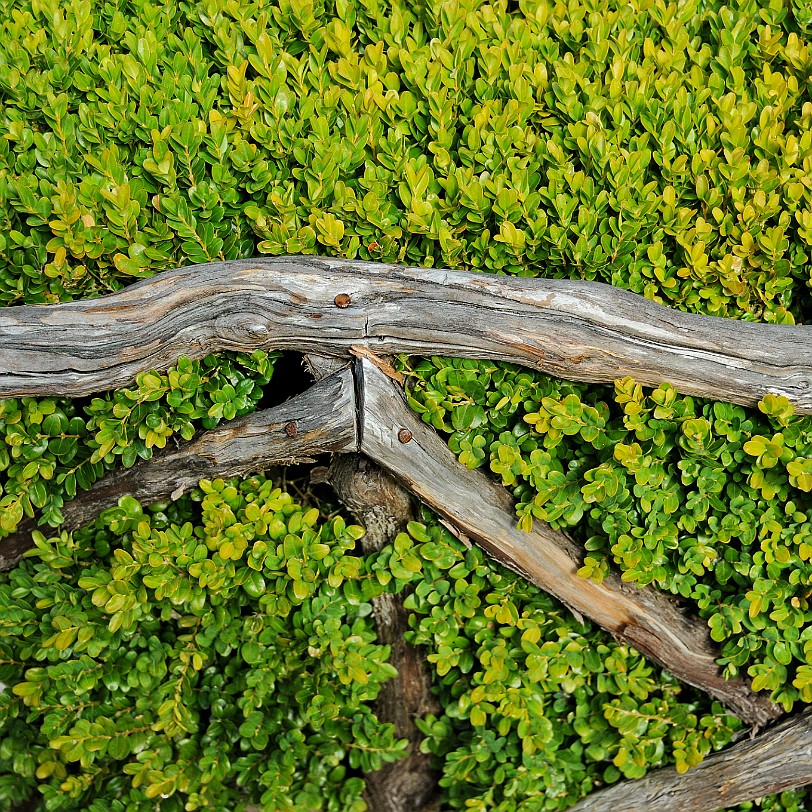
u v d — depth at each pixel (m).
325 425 2.41
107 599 2.49
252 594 2.51
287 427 2.44
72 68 2.51
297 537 2.47
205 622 2.62
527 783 2.71
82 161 2.48
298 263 2.35
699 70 2.55
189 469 2.56
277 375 2.93
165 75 2.45
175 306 2.33
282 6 2.55
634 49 2.66
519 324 2.31
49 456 2.52
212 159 2.43
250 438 2.49
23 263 2.47
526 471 2.42
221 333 2.36
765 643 2.57
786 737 2.66
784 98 2.52
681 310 2.51
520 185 2.43
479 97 2.55
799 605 2.47
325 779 2.78
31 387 2.37
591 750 2.71
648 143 2.57
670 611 2.64
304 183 2.54
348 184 2.51
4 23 2.53
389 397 2.40
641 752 2.64
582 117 2.51
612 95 2.51
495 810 2.72
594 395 2.53
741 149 2.41
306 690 2.68
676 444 2.43
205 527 2.48
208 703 2.81
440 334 2.33
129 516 2.53
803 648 2.52
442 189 2.56
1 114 2.48
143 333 2.34
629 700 2.66
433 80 2.46
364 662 2.61
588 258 2.43
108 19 2.62
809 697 2.50
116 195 2.35
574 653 2.63
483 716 2.63
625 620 2.61
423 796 2.99
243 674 2.76
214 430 2.53
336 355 2.42
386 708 2.96
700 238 2.42
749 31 2.60
